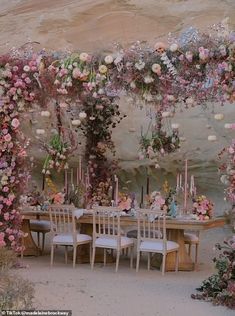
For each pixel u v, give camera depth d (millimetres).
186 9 10133
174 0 10133
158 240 7430
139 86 6348
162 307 5562
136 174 11398
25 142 8008
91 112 9234
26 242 8766
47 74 6801
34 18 10633
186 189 8289
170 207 7992
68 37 10492
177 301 5820
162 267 7391
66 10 10469
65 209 7859
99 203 9008
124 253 8961
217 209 10891
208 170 10922
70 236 7875
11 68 7117
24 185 7668
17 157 7551
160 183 11414
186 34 6039
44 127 10312
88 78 6555
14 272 7219
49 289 6285
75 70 6539
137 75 6258
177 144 8797
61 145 9086
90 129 9398
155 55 6148
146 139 8938
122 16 10320
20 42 10656
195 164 10930
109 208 7594
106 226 8016
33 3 10625
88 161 9383
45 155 10734
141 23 10305
